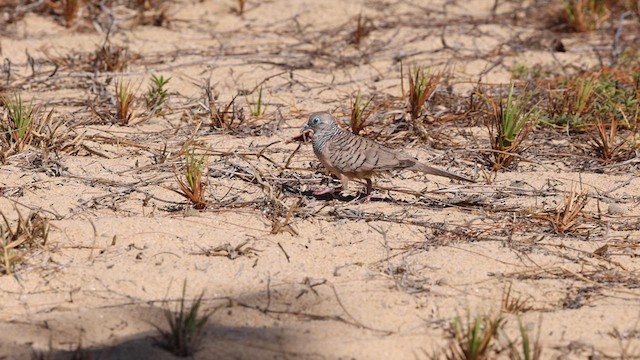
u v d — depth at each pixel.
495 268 10.12
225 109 14.26
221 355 8.28
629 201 12.09
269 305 9.24
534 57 17.92
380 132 14.00
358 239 10.67
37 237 10.22
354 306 9.25
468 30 19.03
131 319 8.92
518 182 12.66
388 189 12.20
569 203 11.15
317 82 16.41
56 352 8.27
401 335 8.77
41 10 18.91
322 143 11.68
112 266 9.85
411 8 20.12
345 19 19.44
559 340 8.77
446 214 11.48
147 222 10.80
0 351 8.26
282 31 18.81
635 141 13.94
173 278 9.66
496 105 15.29
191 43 18.06
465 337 8.55
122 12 19.17
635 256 10.54
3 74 16.19
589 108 14.99
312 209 11.43
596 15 19.66
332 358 8.35
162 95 14.83
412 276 9.90
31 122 13.10
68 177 12.12
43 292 9.38
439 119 14.73
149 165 12.51
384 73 17.02
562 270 10.12
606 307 9.40
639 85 15.73
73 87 15.79
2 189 11.64
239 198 11.68
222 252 10.23
